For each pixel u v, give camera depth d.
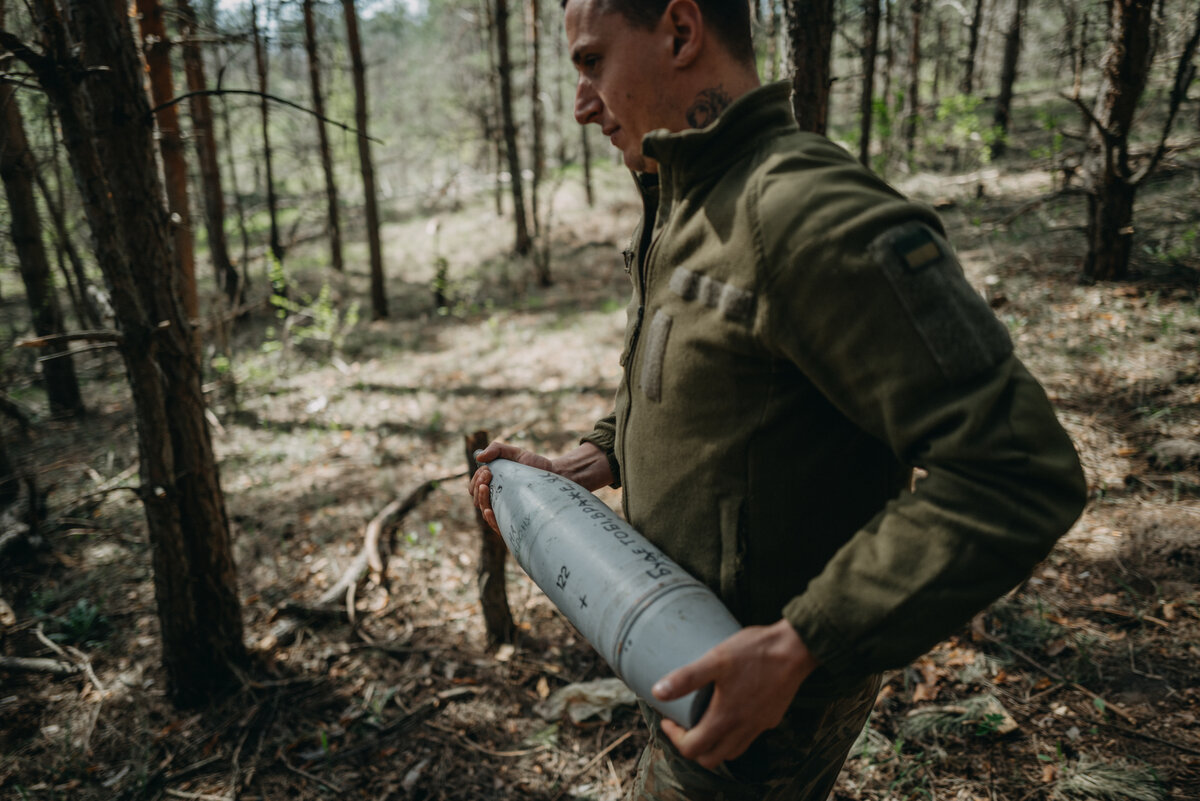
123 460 5.84
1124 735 2.34
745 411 0.90
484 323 10.07
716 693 0.76
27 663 3.33
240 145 17.80
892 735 2.48
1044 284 6.66
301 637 3.50
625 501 1.12
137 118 2.50
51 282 6.64
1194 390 4.45
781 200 0.80
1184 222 7.18
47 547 4.36
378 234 11.09
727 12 0.93
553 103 20.52
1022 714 2.48
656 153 0.93
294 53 12.39
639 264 1.09
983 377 0.73
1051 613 2.93
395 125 29.66
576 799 2.50
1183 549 3.12
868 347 0.76
